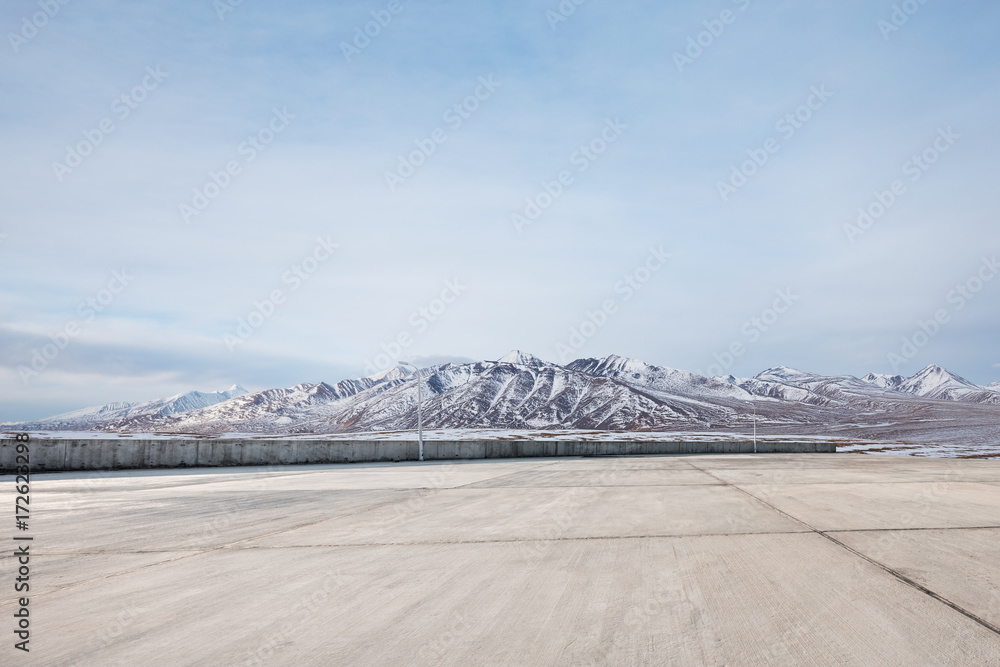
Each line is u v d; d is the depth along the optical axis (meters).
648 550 7.01
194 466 25.09
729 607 4.77
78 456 21.98
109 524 9.56
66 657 3.87
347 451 29.89
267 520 9.87
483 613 4.70
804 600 4.93
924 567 6.02
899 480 16.70
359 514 10.52
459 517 9.95
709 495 12.94
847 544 7.22
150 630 4.38
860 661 3.68
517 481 17.61
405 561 6.59
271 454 27.16
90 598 5.25
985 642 3.97
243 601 5.11
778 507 10.71
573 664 3.67
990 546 7.05
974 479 17.03
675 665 3.64
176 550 7.39
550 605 4.88
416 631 4.30
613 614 4.63
